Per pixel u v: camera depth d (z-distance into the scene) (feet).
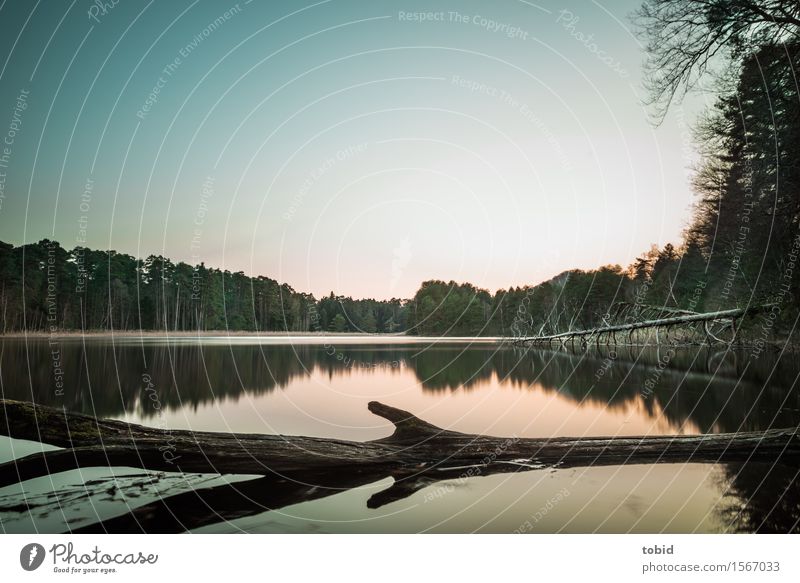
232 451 23.15
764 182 55.01
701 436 27.53
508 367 94.58
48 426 23.25
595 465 24.90
